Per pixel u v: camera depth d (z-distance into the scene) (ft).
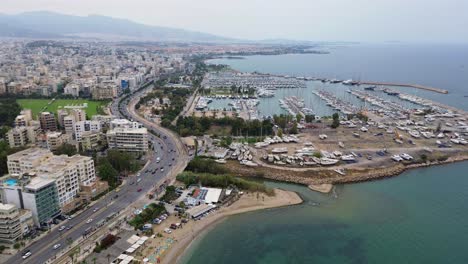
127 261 649.61
